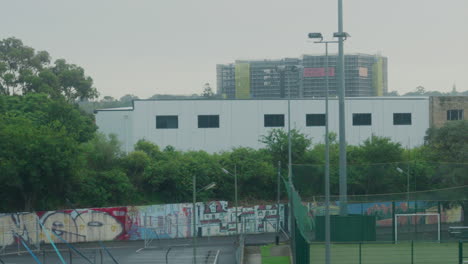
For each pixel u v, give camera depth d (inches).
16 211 1721.2
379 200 1809.8
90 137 2247.8
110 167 1927.9
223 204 1776.6
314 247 1425.9
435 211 1656.0
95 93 2977.4
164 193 1898.4
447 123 2233.0
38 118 2078.0
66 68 2940.5
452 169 1860.2
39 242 1632.6
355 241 1457.9
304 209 1235.2
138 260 1376.7
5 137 1641.2
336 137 2332.7
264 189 1975.9
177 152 2127.2
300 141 2062.0
